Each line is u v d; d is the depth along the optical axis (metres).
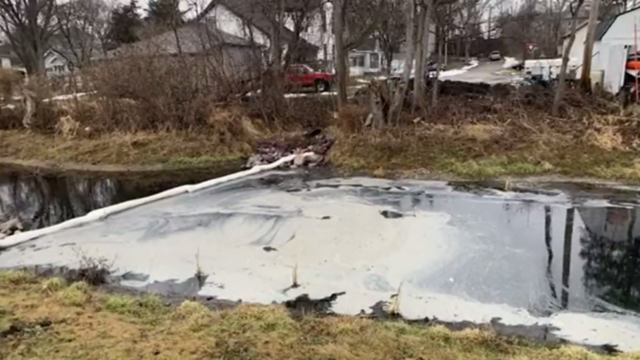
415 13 14.91
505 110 12.59
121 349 3.68
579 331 4.57
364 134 12.10
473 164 10.84
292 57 16.17
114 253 6.50
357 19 20.03
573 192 9.46
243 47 16.80
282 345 3.83
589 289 5.52
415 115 12.69
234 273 5.84
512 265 6.15
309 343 3.89
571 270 6.02
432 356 3.71
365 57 33.38
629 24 17.25
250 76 14.74
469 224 7.66
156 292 5.30
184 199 9.23
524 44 39.81
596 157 10.77
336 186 10.02
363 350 3.79
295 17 17.02
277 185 10.20
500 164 10.83
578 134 11.42
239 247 6.70
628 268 6.09
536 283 5.65
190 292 5.32
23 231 7.63
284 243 6.84
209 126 13.30
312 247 6.67
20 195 10.15
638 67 13.17
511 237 7.12
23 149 13.08
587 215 8.16
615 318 4.85
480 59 43.06
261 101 14.66
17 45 25.55
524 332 4.54
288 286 5.49
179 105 13.46
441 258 6.32
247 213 8.18
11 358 3.49
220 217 8.00
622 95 12.48
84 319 4.24
